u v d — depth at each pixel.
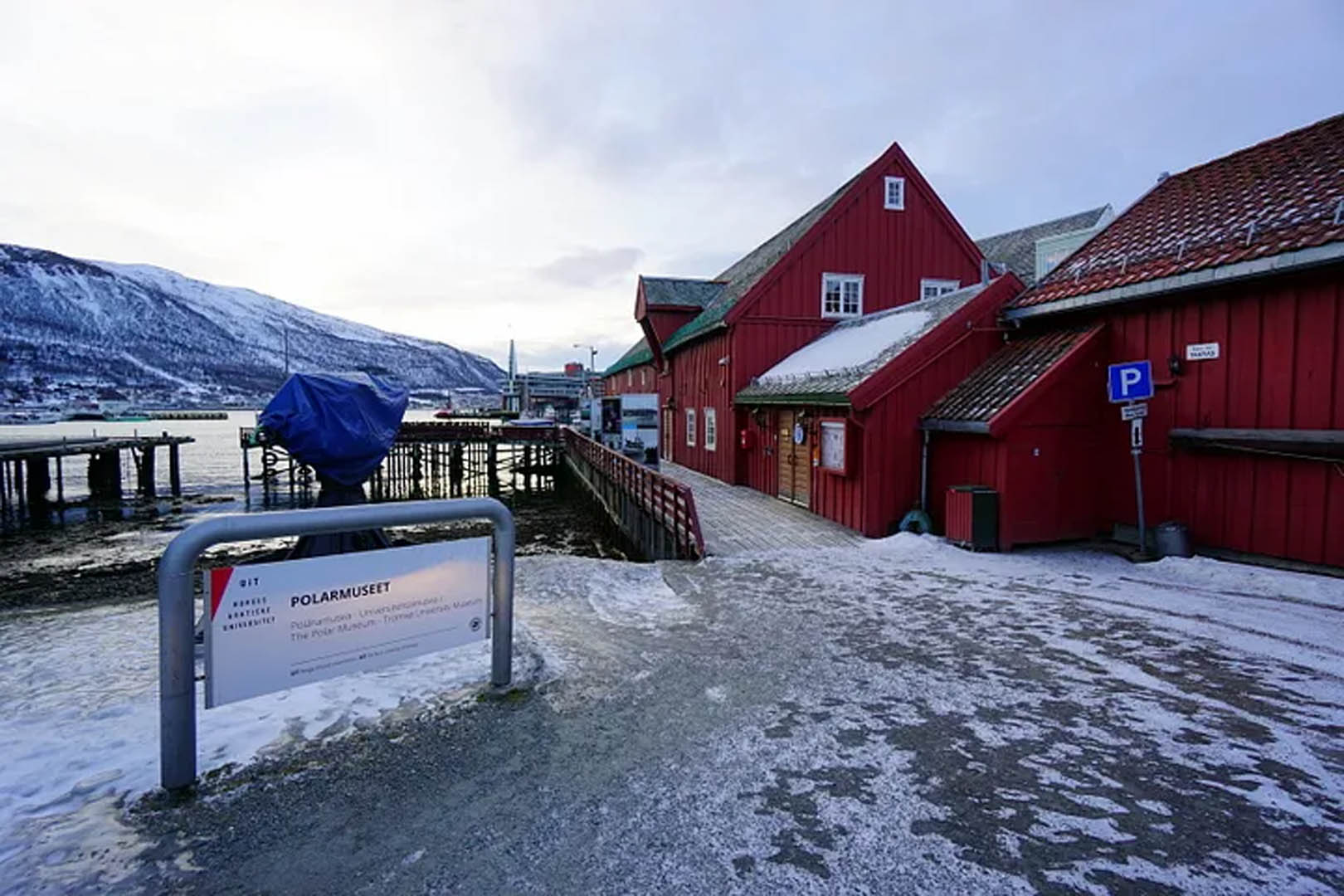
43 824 2.95
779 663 5.20
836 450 12.38
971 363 11.44
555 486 35.62
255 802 3.14
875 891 2.55
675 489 11.44
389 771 3.45
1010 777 3.42
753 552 10.14
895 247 19.25
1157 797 3.22
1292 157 9.06
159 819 3.00
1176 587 7.48
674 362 26.20
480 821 3.03
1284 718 4.11
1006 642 5.68
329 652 3.67
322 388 5.73
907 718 4.14
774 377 16.70
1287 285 7.46
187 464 46.69
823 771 3.48
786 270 18.55
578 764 3.54
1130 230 10.47
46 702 4.51
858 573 8.52
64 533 21.86
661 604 7.26
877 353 12.56
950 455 10.78
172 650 3.19
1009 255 23.92
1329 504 7.21
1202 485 8.48
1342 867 2.70
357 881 2.63
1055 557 9.23
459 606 4.21
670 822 3.02
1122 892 2.54
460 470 36.41
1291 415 7.43
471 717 4.09
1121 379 8.54
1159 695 4.48
